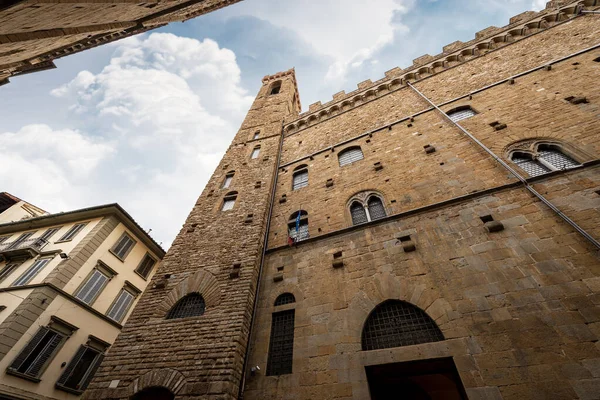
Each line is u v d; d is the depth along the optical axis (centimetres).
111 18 1014
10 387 1386
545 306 638
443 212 951
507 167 965
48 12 666
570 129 991
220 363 750
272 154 1858
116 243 2239
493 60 1673
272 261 1121
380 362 686
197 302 999
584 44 1362
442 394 1094
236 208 1432
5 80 877
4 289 1756
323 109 2189
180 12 1722
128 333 927
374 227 1027
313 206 1325
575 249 696
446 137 1278
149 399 779
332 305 858
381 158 1389
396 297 799
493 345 622
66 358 1677
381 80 2153
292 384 722
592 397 502
